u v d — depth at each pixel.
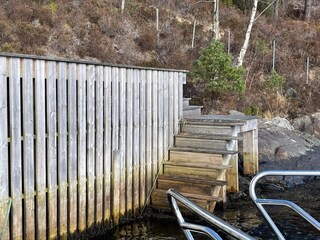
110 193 6.52
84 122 6.00
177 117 8.17
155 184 7.45
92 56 14.47
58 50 14.11
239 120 8.07
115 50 15.30
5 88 4.83
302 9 24.19
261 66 16.53
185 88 13.73
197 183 7.14
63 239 5.66
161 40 16.44
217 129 7.91
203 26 19.00
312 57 17.73
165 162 7.61
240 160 9.75
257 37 18.45
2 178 4.81
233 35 17.84
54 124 5.50
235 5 22.23
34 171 5.26
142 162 7.17
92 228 6.15
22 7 15.16
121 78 6.72
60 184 5.60
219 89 12.70
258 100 14.27
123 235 6.27
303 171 2.95
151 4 19.97
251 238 2.35
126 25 16.91
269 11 21.64
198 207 2.56
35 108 5.23
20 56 4.93
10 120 4.90
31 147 5.18
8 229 4.91
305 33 19.73
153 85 7.46
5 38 13.42
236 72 12.79
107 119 6.44
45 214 5.40
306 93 15.31
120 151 6.66
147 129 7.30
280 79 15.02
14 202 4.96
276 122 12.95
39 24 15.05
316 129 13.37
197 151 7.54
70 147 5.76
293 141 11.39
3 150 4.82
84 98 6.00
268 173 2.94
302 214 2.79
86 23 15.98
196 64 13.15
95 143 6.22
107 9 17.66
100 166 6.30
